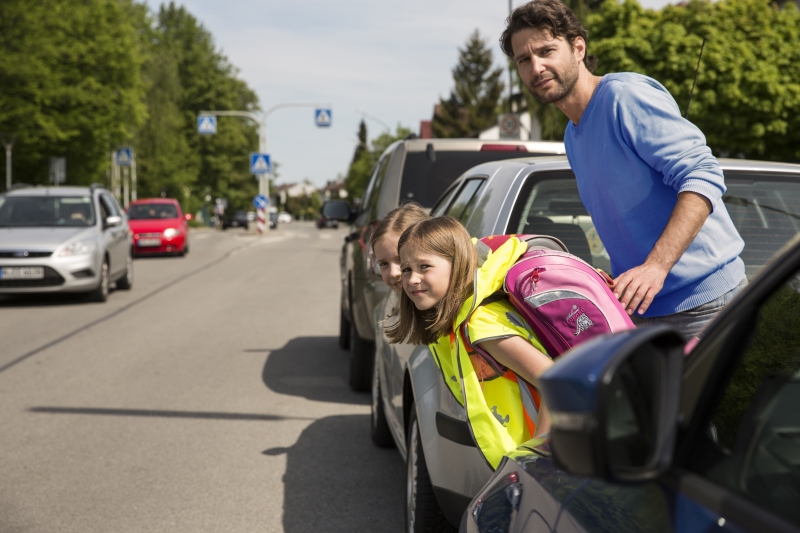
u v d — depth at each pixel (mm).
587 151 3057
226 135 80625
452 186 5020
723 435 1338
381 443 5359
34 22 35656
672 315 2893
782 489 1271
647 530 1308
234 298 13922
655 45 23297
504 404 2652
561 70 3008
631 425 1224
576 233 3705
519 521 1800
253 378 7531
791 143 23562
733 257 2896
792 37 23312
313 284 16344
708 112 22797
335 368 8016
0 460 5098
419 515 3350
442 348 2975
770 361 1381
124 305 13008
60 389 7062
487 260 2668
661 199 2877
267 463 5055
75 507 4285
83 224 13812
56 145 37812
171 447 5383
